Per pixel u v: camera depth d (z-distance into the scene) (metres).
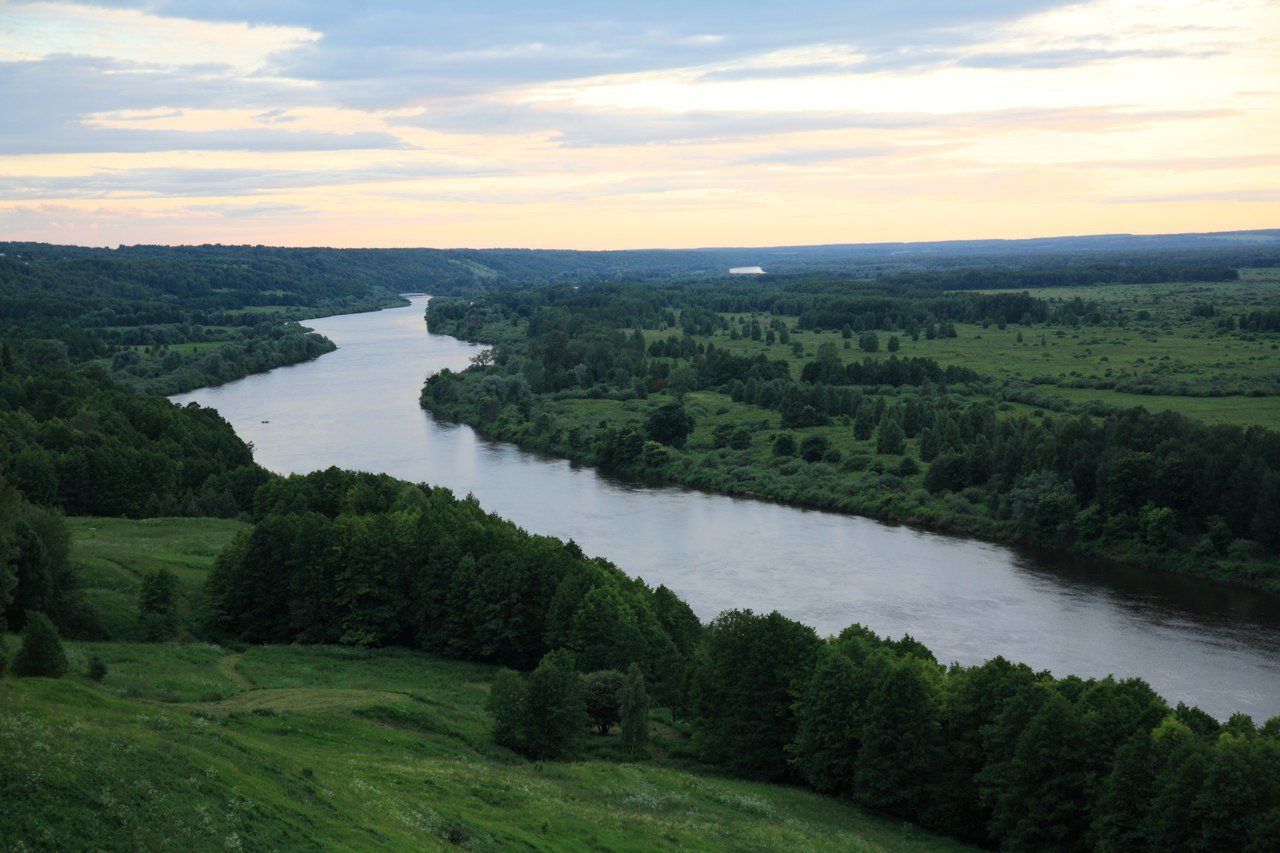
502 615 109.50
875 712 77.12
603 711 92.62
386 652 109.69
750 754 85.94
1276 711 99.06
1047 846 70.00
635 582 116.25
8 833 38.19
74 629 94.62
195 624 107.75
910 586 139.88
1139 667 110.56
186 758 48.81
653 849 58.94
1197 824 62.47
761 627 88.94
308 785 52.50
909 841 72.56
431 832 52.38
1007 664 79.31
